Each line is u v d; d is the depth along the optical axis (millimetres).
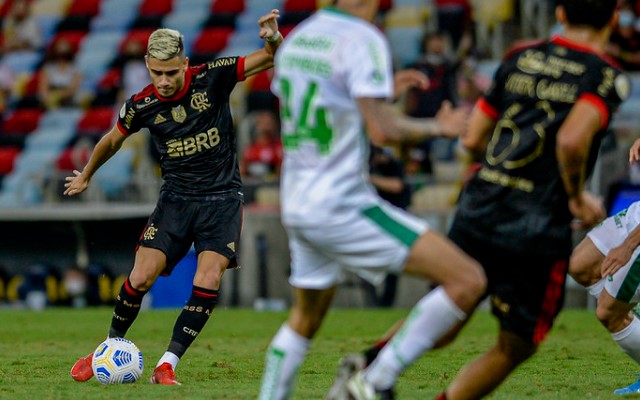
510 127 15586
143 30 79875
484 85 57156
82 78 75062
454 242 15906
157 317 44469
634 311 21125
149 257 22859
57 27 82562
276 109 65750
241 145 62438
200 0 79625
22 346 32125
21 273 58844
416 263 14500
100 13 82562
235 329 38250
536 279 15531
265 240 51719
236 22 77000
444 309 14555
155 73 22422
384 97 14188
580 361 25891
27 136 71562
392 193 46500
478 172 15898
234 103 65688
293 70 14891
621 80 15141
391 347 14828
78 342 33625
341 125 14516
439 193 52625
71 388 20828
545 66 15469
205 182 23109
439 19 66000
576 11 15609
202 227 23094
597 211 15180
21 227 58688
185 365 25594
